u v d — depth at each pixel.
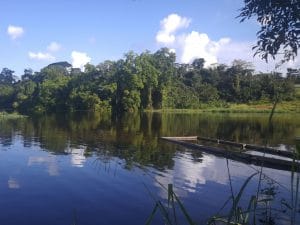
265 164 21.11
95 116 76.44
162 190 16.00
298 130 42.44
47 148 28.50
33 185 17.05
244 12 5.97
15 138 35.59
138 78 93.69
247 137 36.19
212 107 99.62
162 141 32.78
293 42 5.70
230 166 20.81
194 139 34.06
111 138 35.47
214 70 114.06
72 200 14.80
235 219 4.34
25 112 99.56
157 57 105.31
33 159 23.59
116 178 18.23
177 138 33.94
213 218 4.95
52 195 15.49
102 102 96.19
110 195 15.38
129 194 15.48
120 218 12.77
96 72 102.06
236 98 102.12
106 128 46.75
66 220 12.68
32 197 15.23
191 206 13.66
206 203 14.00
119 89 96.12
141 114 83.00
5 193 15.75
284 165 20.66
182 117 70.88
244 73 107.81
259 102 98.25
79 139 34.59
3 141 33.16
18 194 15.63
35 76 121.12
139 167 20.83
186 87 105.44
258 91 98.69
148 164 21.67
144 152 26.27
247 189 15.73
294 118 66.31
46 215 13.15
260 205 12.24
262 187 15.94
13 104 103.81
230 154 23.69
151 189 16.17
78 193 15.72
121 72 95.88
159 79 98.00
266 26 5.85
